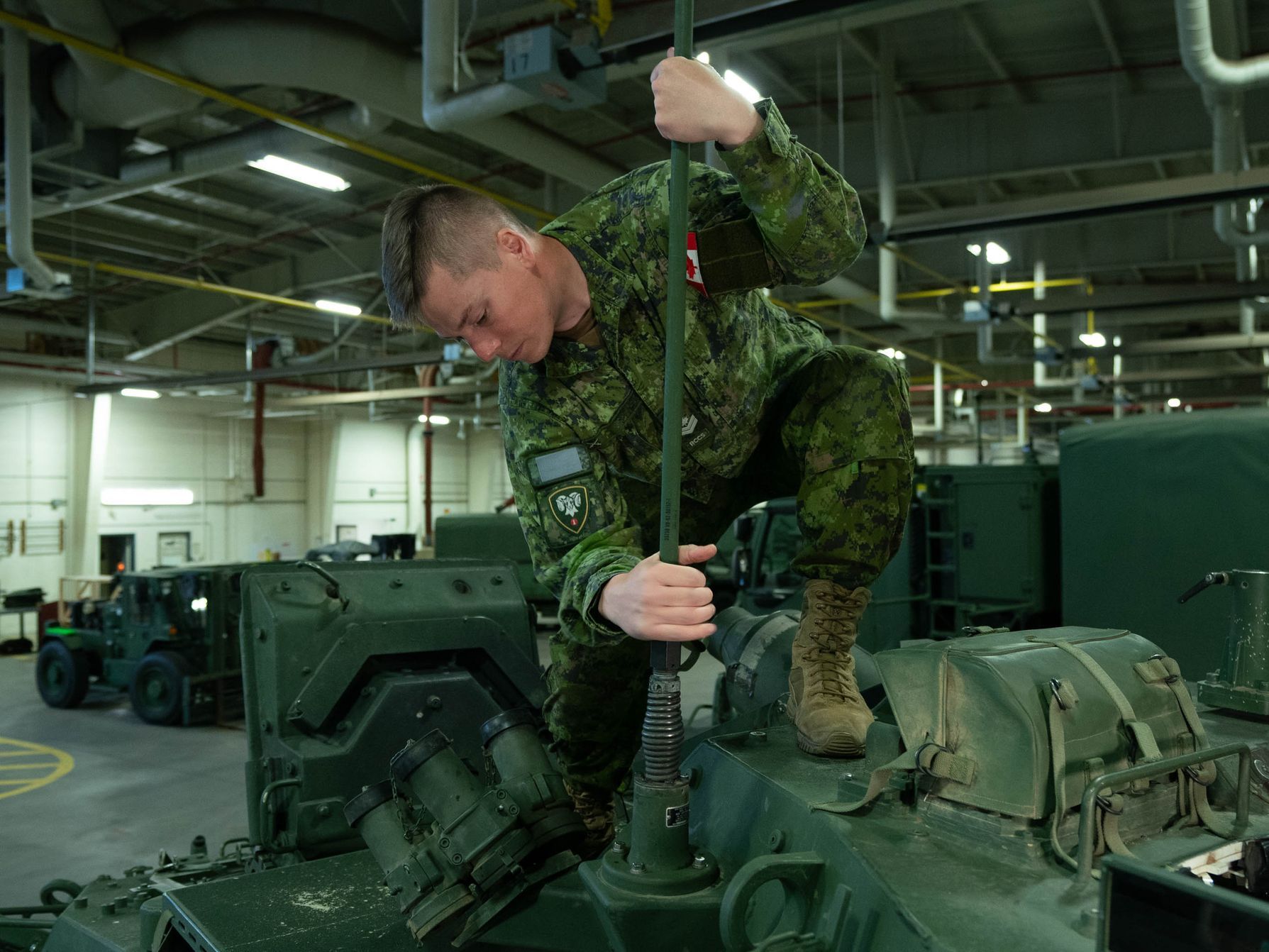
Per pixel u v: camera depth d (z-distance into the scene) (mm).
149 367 19047
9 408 18438
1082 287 15609
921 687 1432
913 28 8711
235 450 22938
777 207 1441
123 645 10703
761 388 1861
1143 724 1365
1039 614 7438
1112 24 8516
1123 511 5695
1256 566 5227
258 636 3340
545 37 5383
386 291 1525
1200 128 9398
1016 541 7387
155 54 7285
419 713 3262
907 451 1899
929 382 23156
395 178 12219
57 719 10406
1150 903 836
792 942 1241
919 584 7980
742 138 1335
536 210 11094
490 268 1441
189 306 16922
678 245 1319
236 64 7059
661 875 1469
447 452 28594
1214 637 5352
